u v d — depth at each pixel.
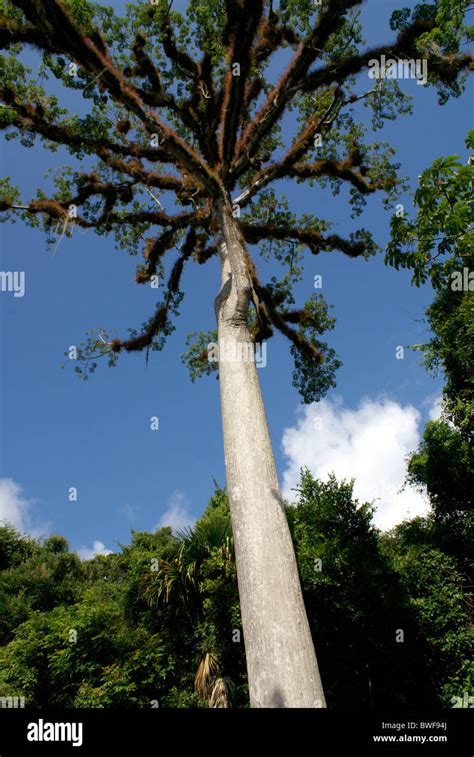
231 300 7.14
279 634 4.39
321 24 7.87
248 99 9.59
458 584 11.00
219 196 8.45
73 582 21.69
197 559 10.43
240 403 6.05
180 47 9.22
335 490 12.19
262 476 5.43
